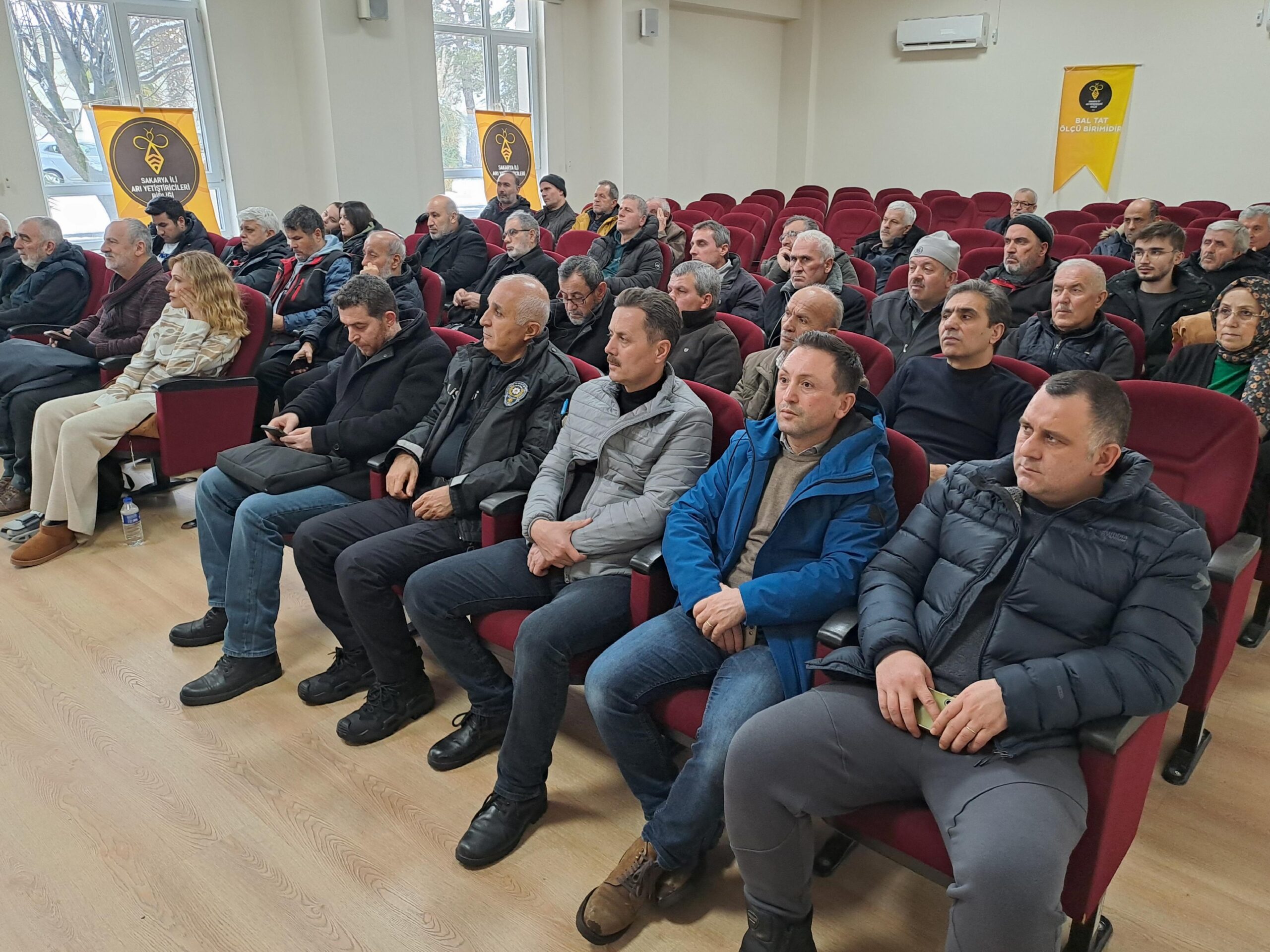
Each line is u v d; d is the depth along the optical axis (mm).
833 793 1256
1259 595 2297
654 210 5461
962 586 1384
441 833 1681
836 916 1476
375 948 1422
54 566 2828
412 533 1969
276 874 1576
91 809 1737
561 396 2064
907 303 2959
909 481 1669
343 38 6270
